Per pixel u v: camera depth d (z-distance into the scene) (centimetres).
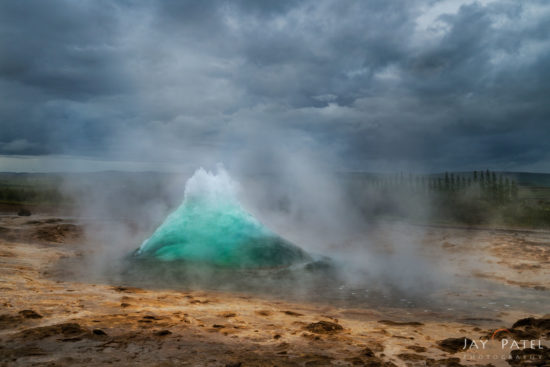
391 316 708
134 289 851
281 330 551
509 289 970
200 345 458
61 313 587
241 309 700
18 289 752
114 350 427
